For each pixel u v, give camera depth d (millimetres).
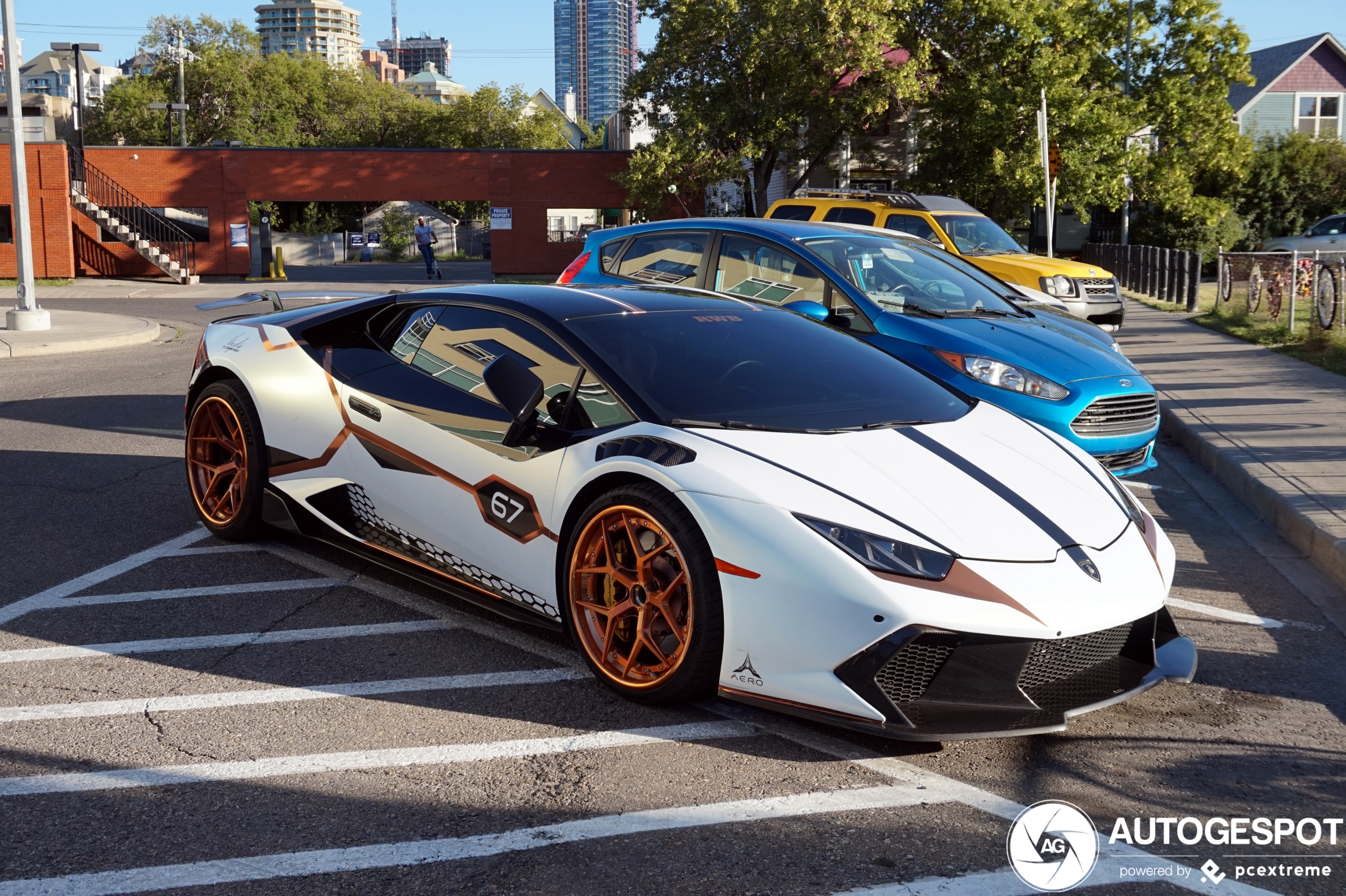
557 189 32938
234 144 31672
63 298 22656
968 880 2459
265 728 3193
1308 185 31938
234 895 2359
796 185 31969
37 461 6719
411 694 3453
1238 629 4273
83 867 2457
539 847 2570
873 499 3160
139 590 4387
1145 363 11500
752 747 3123
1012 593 2975
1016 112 26500
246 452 4758
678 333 4039
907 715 2977
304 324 4805
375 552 4324
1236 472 6754
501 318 4137
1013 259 12852
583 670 3672
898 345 6070
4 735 3115
